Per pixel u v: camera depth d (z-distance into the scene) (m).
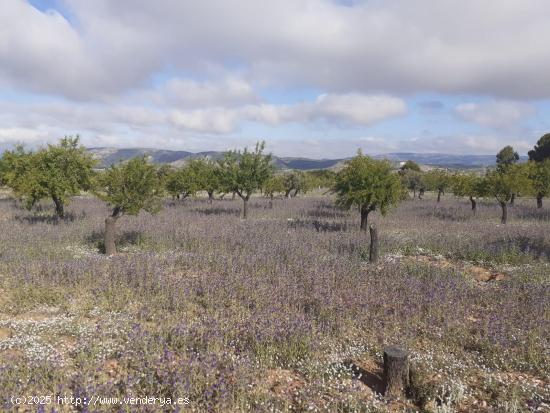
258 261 12.87
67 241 16.06
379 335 7.89
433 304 9.28
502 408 5.57
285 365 6.71
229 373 6.14
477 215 29.52
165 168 36.94
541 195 35.19
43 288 9.79
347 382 6.14
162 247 15.60
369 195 19.50
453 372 6.49
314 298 9.44
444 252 16.02
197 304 9.35
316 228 21.42
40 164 21.05
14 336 7.14
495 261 14.60
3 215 24.00
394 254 15.50
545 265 13.65
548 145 80.06
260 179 25.89
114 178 14.59
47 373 5.88
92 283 10.34
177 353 6.86
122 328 7.62
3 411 4.91
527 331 7.89
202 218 24.20
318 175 68.19
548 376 6.48
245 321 8.05
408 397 5.86
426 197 53.91
